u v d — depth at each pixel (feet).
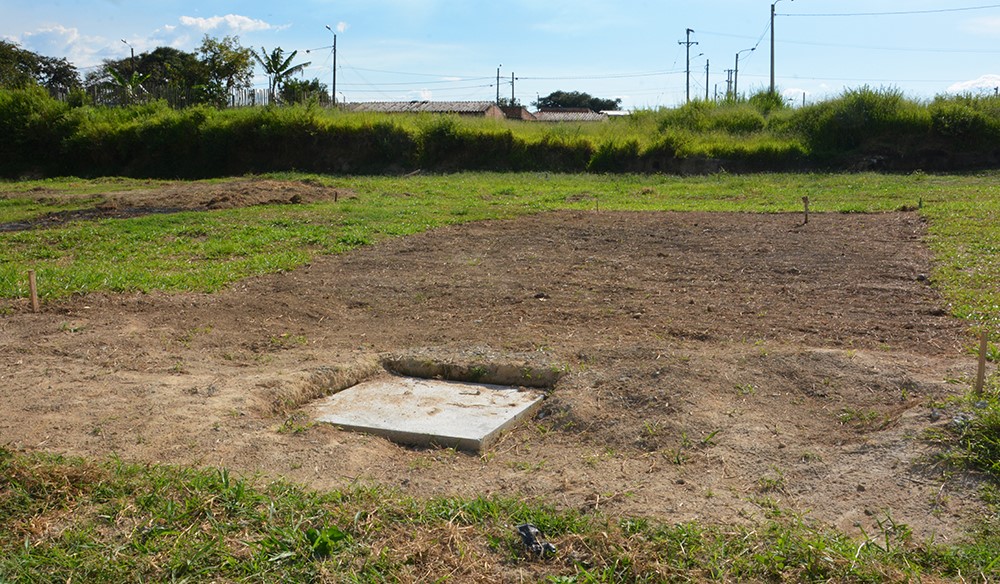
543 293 30.81
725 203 59.41
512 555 12.57
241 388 20.57
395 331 26.48
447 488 15.43
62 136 113.70
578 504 14.53
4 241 43.37
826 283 31.27
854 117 96.94
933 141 94.48
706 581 11.81
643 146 98.73
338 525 13.23
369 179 88.84
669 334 25.04
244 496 14.11
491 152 104.99
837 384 19.56
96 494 14.29
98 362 23.12
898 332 24.40
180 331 26.50
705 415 18.16
